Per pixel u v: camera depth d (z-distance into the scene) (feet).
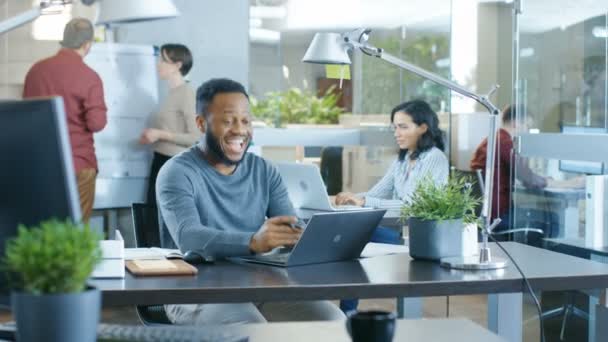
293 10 20.21
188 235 8.83
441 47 20.35
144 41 19.69
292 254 8.09
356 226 8.42
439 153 15.81
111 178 18.69
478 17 22.07
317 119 20.22
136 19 12.13
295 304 9.66
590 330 11.32
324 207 12.50
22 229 4.27
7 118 5.00
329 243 8.29
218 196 9.52
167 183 9.32
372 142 20.08
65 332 4.15
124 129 18.76
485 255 8.16
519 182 14.97
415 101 15.89
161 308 9.16
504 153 17.15
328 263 8.40
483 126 21.44
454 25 22.04
